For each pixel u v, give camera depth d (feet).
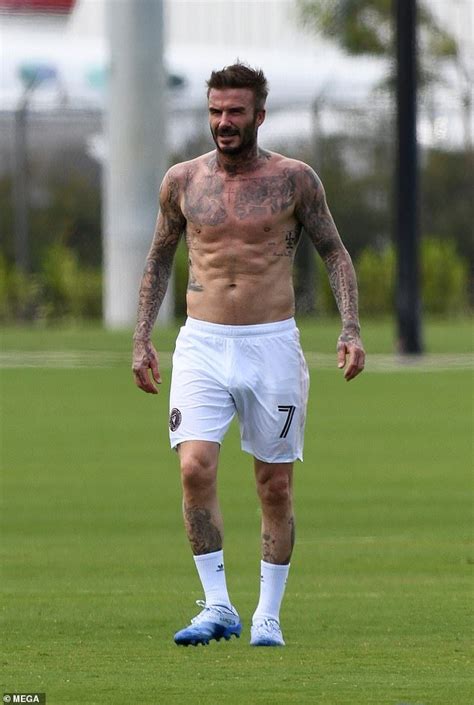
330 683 47.11
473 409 139.44
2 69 267.59
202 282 55.06
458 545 75.31
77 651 52.01
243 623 57.67
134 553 73.67
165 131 239.91
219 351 54.60
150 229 239.30
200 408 54.49
